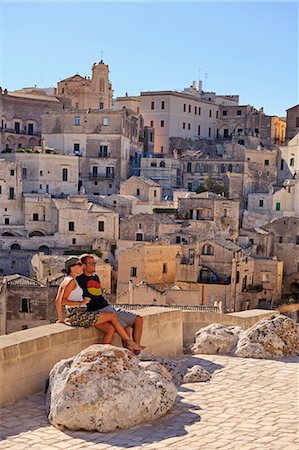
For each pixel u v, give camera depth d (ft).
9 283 207.62
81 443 40.57
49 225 328.29
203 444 39.99
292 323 64.39
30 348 48.21
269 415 45.21
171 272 277.03
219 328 65.41
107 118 396.37
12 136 428.15
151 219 307.99
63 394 43.24
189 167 417.49
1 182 327.26
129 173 417.08
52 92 545.85
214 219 316.81
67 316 53.16
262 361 60.34
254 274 287.69
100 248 304.91
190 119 485.97
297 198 369.30
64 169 371.56
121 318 53.83
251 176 402.93
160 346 60.59
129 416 43.37
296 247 311.06
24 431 42.55
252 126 494.18
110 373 43.80
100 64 498.69
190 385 53.06
